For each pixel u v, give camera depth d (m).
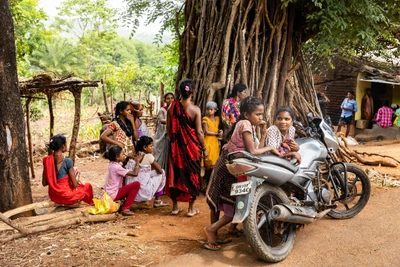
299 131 5.06
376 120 15.59
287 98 7.56
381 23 7.96
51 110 7.99
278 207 3.96
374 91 16.83
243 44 6.65
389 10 7.74
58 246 4.44
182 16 8.91
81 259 4.11
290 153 4.36
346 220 5.07
